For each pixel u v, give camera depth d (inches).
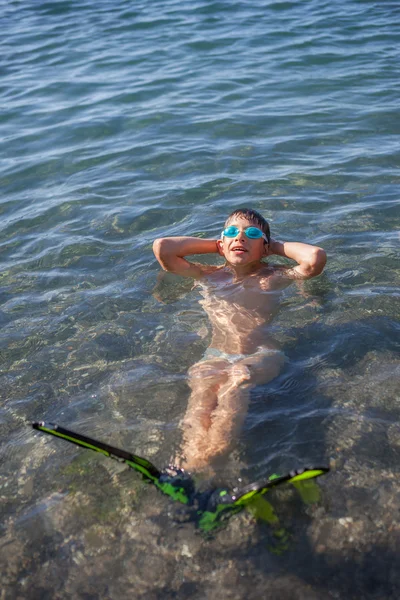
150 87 367.6
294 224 211.0
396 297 165.9
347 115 311.1
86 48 453.7
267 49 422.0
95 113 334.6
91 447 103.3
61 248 206.7
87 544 97.5
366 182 239.9
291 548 94.2
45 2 602.5
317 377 135.8
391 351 143.4
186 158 273.1
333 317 159.6
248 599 87.0
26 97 367.9
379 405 125.4
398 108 314.7
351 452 112.7
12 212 236.8
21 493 108.6
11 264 198.8
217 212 222.7
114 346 153.0
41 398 135.1
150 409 128.3
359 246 194.5
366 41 424.2
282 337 152.7
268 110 323.3
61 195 247.3
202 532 97.5
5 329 162.9
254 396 129.7
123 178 258.8
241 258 184.1
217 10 526.9
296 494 103.4
